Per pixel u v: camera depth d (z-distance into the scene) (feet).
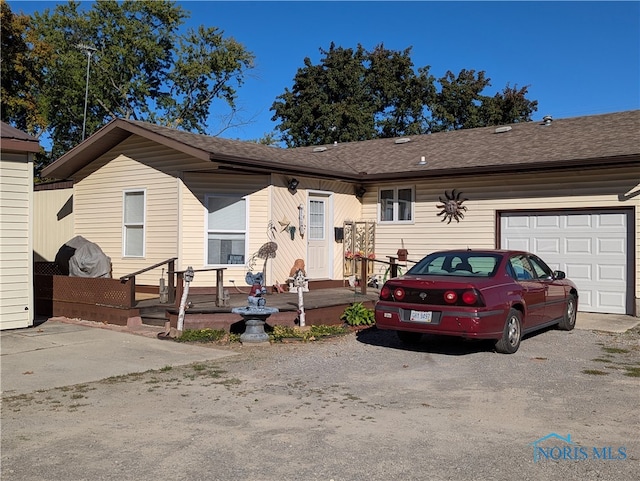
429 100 117.29
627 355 27.94
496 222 46.06
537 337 32.83
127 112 115.85
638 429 17.16
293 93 118.83
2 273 33.47
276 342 30.81
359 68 117.08
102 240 47.93
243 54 126.62
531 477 13.79
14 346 29.43
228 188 43.70
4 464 14.58
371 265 52.47
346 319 36.63
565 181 42.93
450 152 51.65
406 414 18.57
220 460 14.80
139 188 45.19
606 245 41.39
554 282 32.91
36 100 94.99
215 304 35.60
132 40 114.83
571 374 23.94
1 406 19.58
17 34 86.48
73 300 37.81
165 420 18.03
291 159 48.21
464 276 28.30
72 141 116.78
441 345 30.30
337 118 109.29
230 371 24.44
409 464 14.52
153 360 26.48
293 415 18.49
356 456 15.05
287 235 45.83
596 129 47.26
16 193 34.09
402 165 51.08
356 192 53.11
